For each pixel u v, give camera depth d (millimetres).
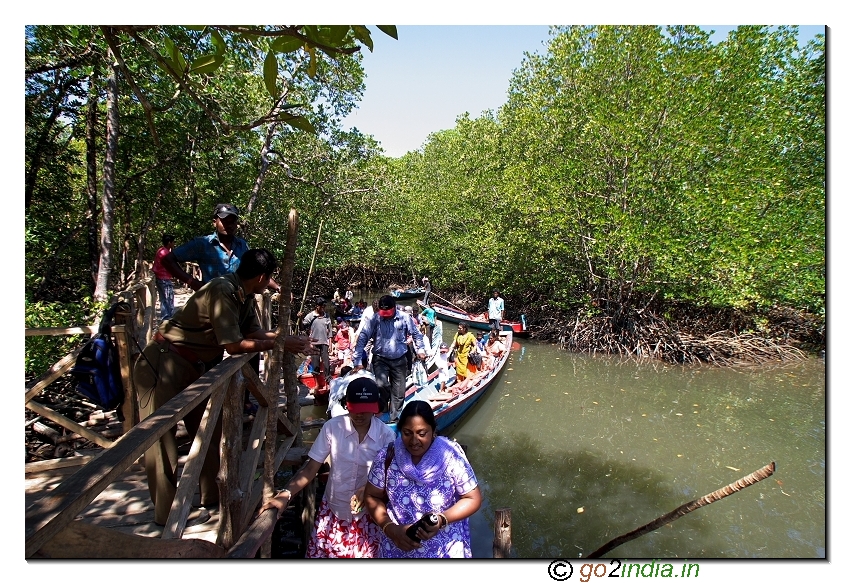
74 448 4629
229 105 10773
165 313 8008
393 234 28609
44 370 5738
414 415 2650
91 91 9812
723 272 13195
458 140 24078
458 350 11664
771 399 11234
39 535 1232
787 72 13992
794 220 13094
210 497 3301
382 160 17078
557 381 12867
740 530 6172
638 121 13508
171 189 13438
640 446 8711
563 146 15805
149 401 3084
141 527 3104
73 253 12828
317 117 14578
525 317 19281
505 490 7145
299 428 4410
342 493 3146
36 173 10391
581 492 7082
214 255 4688
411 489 2730
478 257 20719
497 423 9867
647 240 13391
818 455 8312
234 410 2658
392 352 6230
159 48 7875
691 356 14445
